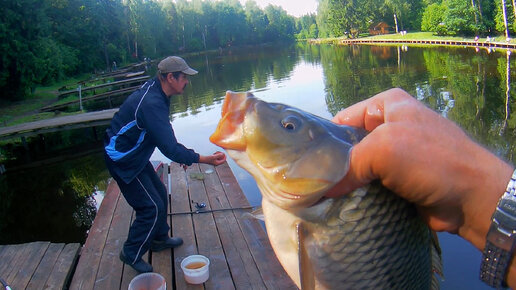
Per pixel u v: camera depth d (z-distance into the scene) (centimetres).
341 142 95
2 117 1369
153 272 297
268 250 323
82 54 3119
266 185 99
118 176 274
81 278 298
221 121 105
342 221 95
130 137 267
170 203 421
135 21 4662
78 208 628
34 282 301
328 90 1483
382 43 4003
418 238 99
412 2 4688
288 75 2102
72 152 966
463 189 79
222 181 478
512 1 2908
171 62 266
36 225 571
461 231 83
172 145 268
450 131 82
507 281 75
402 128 83
